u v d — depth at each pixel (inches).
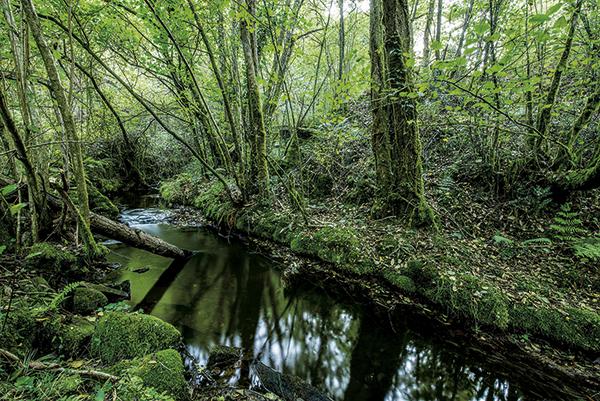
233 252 255.1
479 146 242.2
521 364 124.6
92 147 484.7
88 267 175.0
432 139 275.9
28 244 162.6
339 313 169.2
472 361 129.6
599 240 158.7
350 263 198.2
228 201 323.3
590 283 150.5
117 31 263.7
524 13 200.1
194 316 157.9
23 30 140.9
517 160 214.8
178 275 206.1
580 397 108.3
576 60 195.5
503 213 207.0
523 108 252.2
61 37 213.5
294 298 185.3
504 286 153.8
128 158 534.3
